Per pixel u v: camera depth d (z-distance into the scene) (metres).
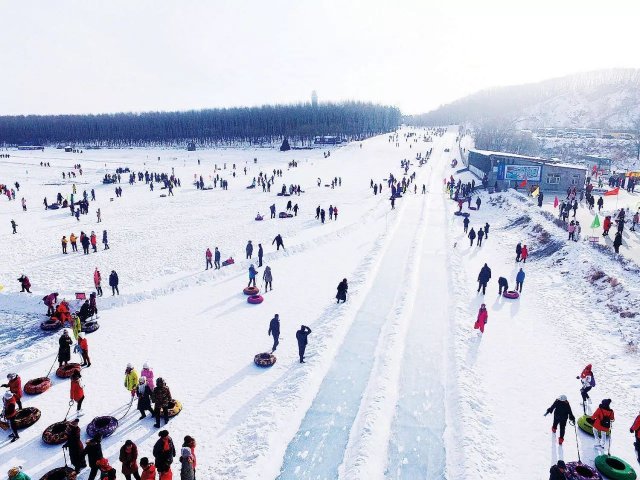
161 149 151.38
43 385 15.99
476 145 121.56
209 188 65.69
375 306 23.20
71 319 22.22
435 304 23.52
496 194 52.75
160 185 69.44
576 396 15.44
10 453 12.78
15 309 24.19
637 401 15.03
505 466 12.02
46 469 12.12
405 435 13.16
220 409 14.65
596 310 22.02
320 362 17.12
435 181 69.00
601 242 30.05
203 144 169.38
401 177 73.38
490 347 18.78
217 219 45.47
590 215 39.81
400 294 24.80
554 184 55.41
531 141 122.12
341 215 46.12
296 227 41.25
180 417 14.29
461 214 45.88
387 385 15.59
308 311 22.62
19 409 14.56
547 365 17.44
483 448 12.49
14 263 31.17
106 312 23.28
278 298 24.56
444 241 36.59
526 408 14.72
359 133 166.75
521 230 38.16
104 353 18.69
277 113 192.88
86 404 15.14
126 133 191.62
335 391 15.46
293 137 166.25
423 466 11.91
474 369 16.83
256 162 99.50
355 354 18.05
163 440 11.24
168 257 32.44
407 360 17.59
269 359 17.48
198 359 18.03
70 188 66.19
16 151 151.50
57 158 120.38
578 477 10.95
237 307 23.47
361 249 34.56
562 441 13.01
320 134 170.00
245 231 40.09
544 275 27.84
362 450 12.27
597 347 18.66
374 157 102.25
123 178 77.25
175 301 24.59
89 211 49.81
